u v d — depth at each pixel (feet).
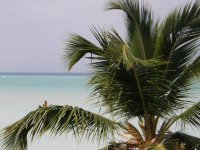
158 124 22.97
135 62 18.61
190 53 23.71
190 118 20.35
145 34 24.89
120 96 20.86
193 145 21.74
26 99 131.03
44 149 48.93
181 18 23.88
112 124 19.19
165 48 23.94
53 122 18.44
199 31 23.65
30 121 19.06
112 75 20.08
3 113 91.09
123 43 19.90
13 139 19.65
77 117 18.86
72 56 24.06
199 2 23.48
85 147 49.62
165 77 23.15
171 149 20.90
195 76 23.04
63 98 131.34
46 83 269.85
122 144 22.04
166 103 21.63
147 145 20.89
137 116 22.30
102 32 21.42
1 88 203.92
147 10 24.71
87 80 21.38
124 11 24.81
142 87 20.54
